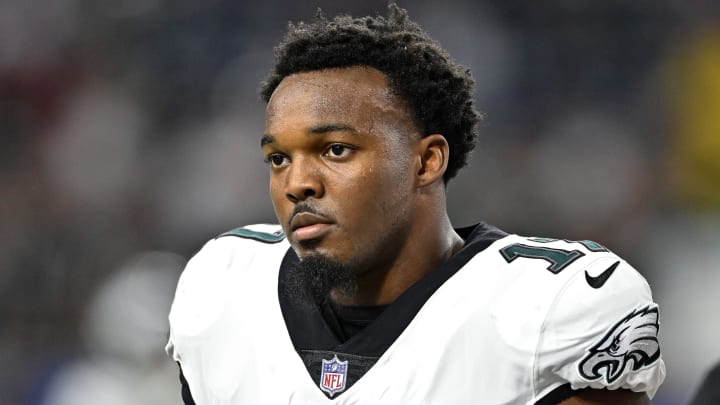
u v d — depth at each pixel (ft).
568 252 21.49
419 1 93.86
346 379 21.07
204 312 23.49
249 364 22.36
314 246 20.54
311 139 20.20
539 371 20.22
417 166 21.38
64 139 94.94
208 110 94.38
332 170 20.29
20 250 85.05
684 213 83.51
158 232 88.38
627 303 20.80
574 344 20.22
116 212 90.17
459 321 20.88
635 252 81.66
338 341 21.65
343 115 20.18
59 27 101.30
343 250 20.51
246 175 88.53
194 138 92.22
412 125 21.22
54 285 82.28
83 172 93.04
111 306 71.67
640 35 91.76
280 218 20.95
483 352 20.53
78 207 91.56
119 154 93.40
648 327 20.86
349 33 21.03
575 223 83.41
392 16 22.63
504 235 22.76
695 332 73.10
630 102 89.86
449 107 21.88
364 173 20.29
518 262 21.48
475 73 91.04
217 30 97.55
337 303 22.07
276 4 97.25
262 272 23.48
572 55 91.91
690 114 88.38
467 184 83.66
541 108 90.33
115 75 98.37
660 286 78.38
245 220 87.10
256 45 95.96
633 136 87.81
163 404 62.85
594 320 20.42
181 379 24.34
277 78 21.93
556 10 93.56
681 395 68.95
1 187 92.22
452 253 22.65
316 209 20.31
